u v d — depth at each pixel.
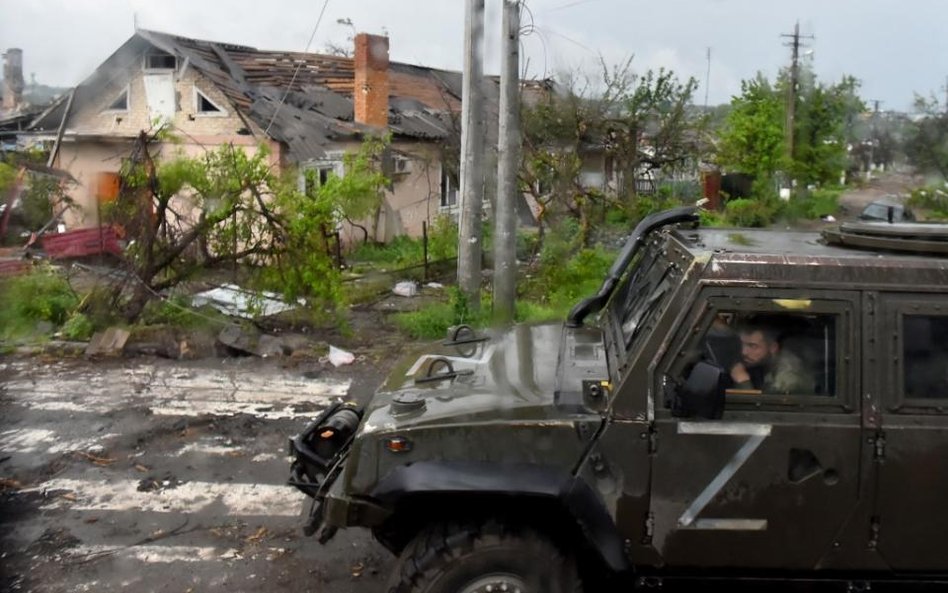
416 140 24.22
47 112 22.75
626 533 3.86
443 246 18.91
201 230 11.09
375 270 17.78
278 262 11.28
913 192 40.09
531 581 3.84
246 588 5.08
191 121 21.41
